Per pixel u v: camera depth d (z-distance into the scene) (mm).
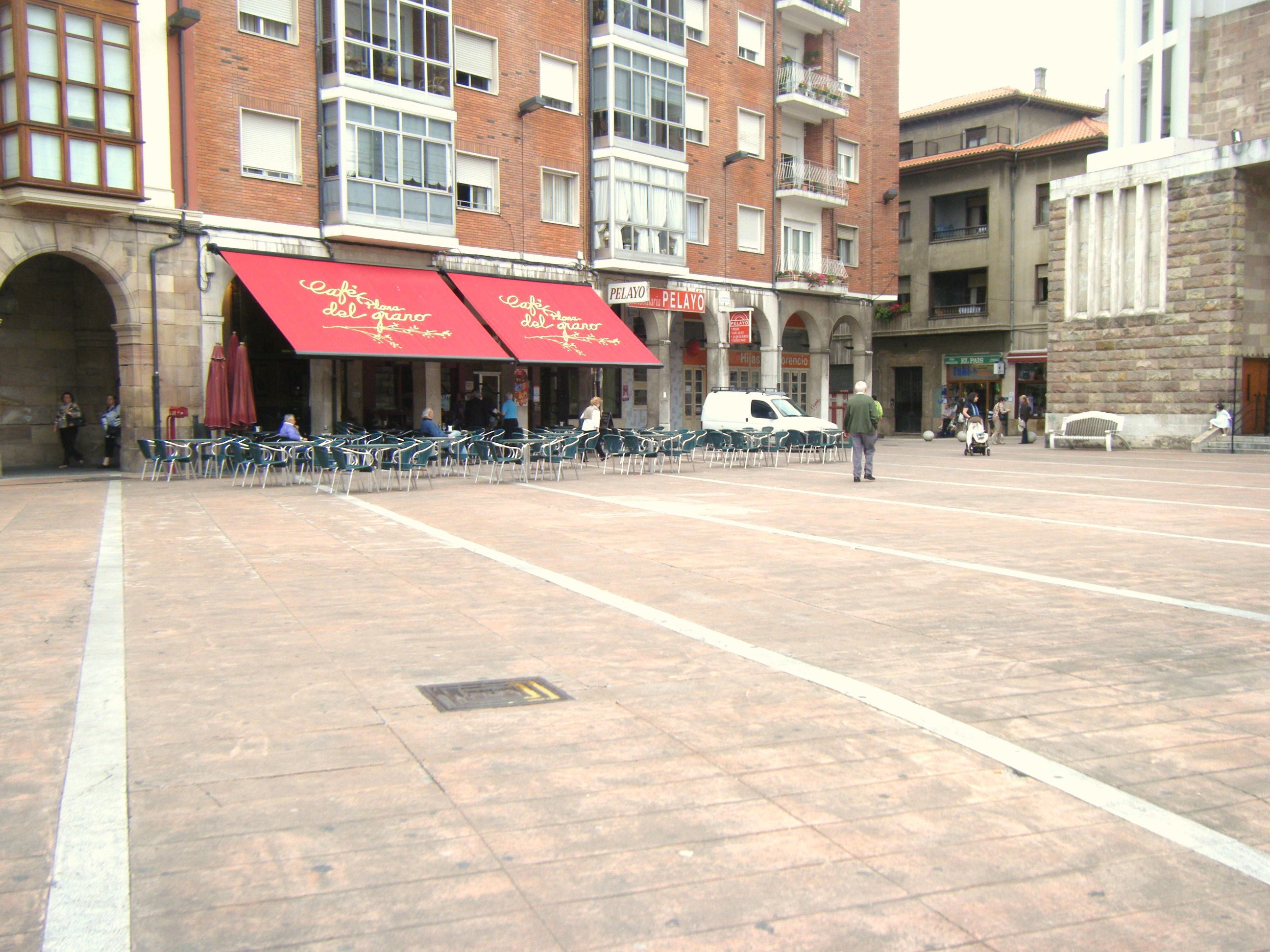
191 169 19750
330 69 21484
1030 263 38844
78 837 3580
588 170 27234
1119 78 31531
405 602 7637
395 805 3875
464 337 21938
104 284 19172
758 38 32156
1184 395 28812
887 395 43188
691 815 3793
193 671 5730
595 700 5199
